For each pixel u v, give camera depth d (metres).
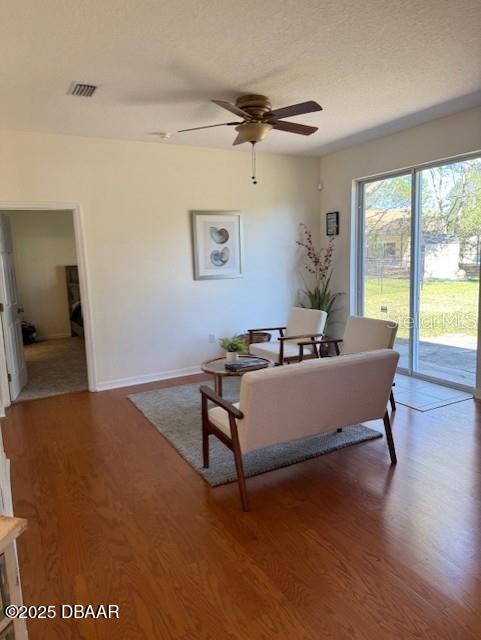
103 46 2.57
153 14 2.25
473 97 3.69
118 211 4.81
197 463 3.11
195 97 3.45
